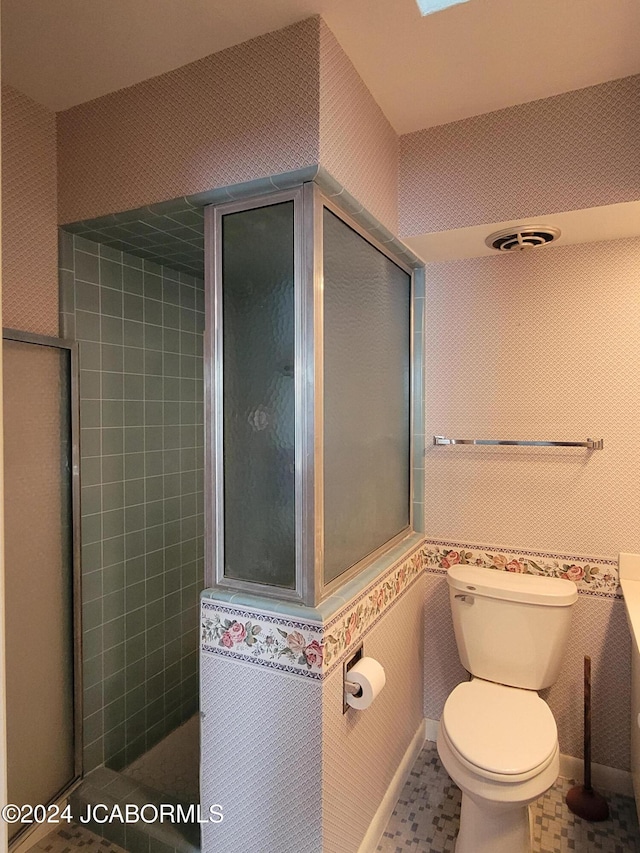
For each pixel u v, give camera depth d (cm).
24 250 166
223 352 154
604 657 199
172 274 229
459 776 155
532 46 145
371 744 173
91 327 190
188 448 240
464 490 220
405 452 222
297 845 143
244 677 150
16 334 159
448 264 219
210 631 155
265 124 139
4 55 145
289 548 147
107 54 145
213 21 134
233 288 153
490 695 183
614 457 196
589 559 200
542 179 170
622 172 160
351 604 156
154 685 222
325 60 136
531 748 155
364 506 181
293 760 143
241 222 151
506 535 213
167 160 154
